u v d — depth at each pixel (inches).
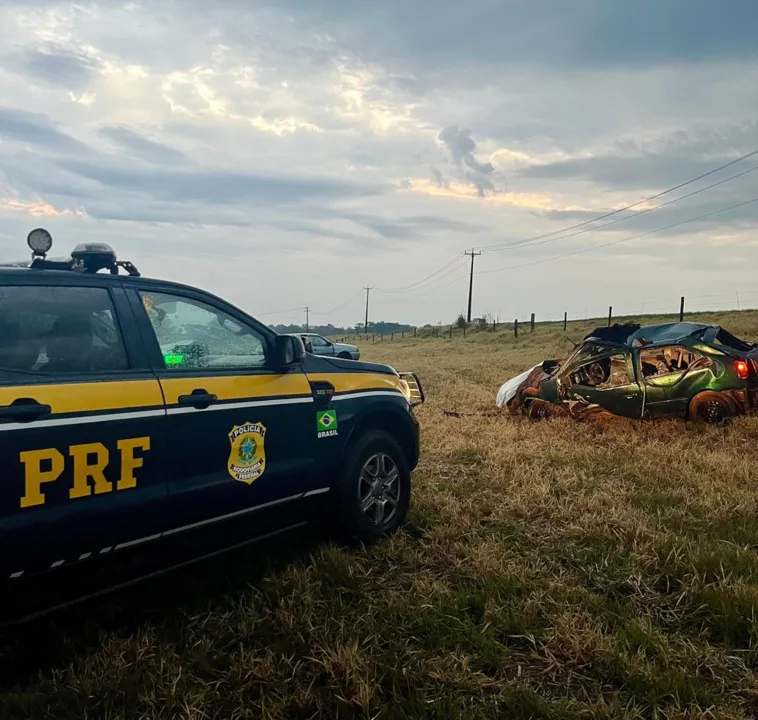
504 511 208.8
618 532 185.0
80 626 137.5
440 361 1018.7
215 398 143.7
